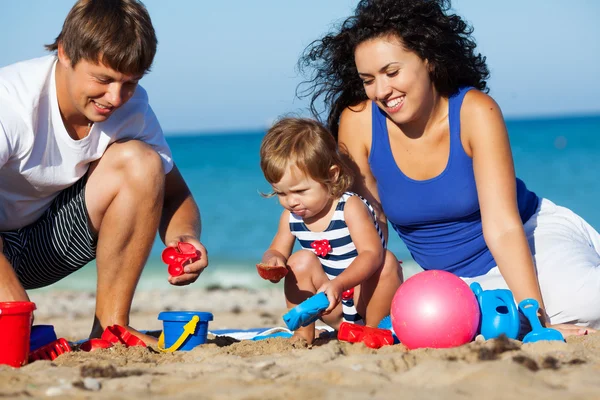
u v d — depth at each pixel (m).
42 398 2.21
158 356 3.11
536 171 26.94
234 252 15.81
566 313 3.73
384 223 4.17
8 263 3.07
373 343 3.24
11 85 3.35
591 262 3.83
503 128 3.61
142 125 3.77
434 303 3.01
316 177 3.67
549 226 4.09
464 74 3.69
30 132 3.37
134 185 3.54
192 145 47.88
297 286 3.72
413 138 3.74
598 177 25.23
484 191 3.55
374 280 3.74
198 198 24.03
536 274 3.77
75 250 3.78
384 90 3.49
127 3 3.23
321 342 3.66
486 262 3.98
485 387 2.19
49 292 11.03
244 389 2.28
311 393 2.19
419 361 2.64
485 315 3.16
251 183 27.17
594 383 2.24
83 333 6.30
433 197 3.81
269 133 3.79
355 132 3.96
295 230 3.94
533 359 2.48
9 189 3.59
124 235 3.56
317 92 4.09
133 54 3.17
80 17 3.14
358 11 3.59
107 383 2.45
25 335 2.90
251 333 4.78
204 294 10.50
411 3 3.41
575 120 66.56
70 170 3.58
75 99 3.32
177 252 3.46
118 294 3.64
